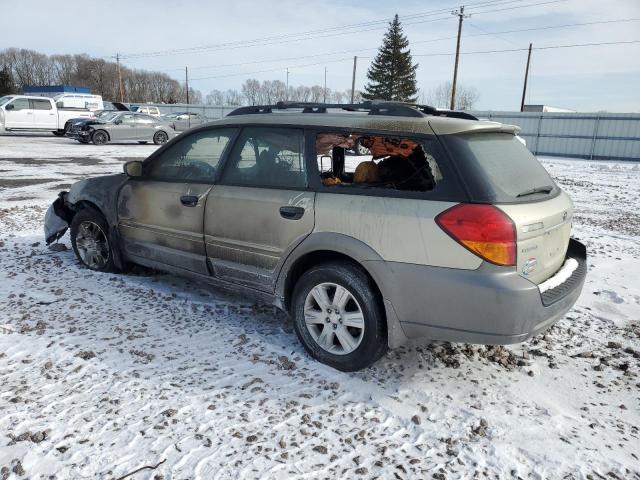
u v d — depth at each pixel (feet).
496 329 9.34
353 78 191.52
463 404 9.95
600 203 37.70
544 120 101.14
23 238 20.86
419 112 10.60
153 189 14.30
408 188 10.40
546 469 8.16
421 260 9.66
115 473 7.66
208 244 13.01
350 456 8.29
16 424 8.69
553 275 10.68
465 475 7.97
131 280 16.07
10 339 11.79
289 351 11.78
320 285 10.98
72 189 17.08
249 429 8.85
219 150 13.10
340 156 12.42
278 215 11.47
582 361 11.93
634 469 8.23
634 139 92.17
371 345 10.44
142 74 339.77
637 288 17.21
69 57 348.79
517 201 9.66
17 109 83.10
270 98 333.21
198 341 12.12
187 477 7.64
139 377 10.38
